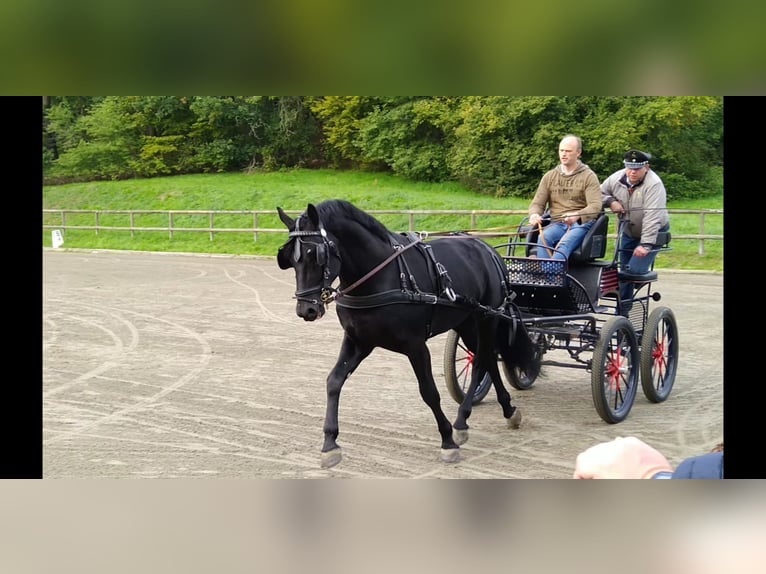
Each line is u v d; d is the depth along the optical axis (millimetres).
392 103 26891
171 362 7930
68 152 30250
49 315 10766
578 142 6098
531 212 6250
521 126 22953
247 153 29594
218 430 5703
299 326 9930
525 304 6121
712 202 20438
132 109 29125
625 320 5855
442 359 8164
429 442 5422
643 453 2174
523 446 5332
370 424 5832
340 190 25328
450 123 25203
